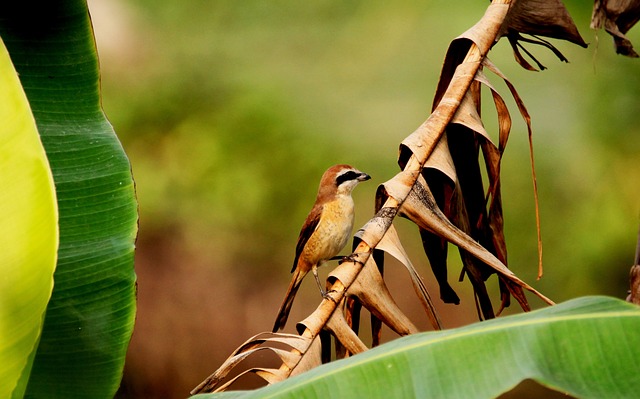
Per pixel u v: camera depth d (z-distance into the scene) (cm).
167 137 1606
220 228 1552
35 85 520
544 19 559
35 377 477
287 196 1550
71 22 526
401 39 1589
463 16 1583
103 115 532
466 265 546
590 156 1435
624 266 1391
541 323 367
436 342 373
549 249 1417
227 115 1605
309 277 1521
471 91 539
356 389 367
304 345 492
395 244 506
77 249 495
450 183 545
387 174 1538
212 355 1530
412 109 1560
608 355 354
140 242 1563
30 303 389
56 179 505
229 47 1666
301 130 1572
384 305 501
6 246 386
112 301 493
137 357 1533
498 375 355
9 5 516
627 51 588
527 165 1459
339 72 1600
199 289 1537
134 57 1680
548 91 1484
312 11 1658
